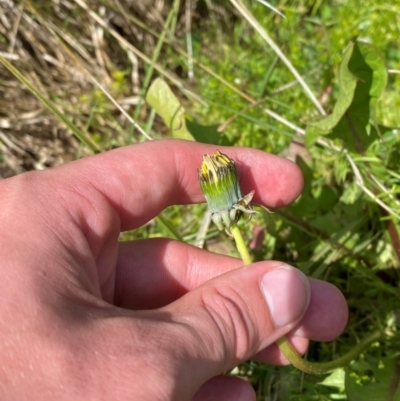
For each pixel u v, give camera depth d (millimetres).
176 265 136
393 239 158
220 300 100
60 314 89
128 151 128
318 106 171
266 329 104
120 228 127
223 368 97
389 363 135
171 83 240
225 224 111
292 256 177
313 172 178
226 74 225
